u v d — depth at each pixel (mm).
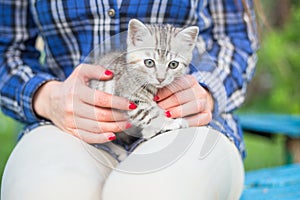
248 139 2096
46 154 696
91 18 796
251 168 1949
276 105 2432
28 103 790
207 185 652
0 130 1948
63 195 648
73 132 729
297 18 2396
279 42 2363
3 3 863
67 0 798
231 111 822
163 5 792
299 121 1492
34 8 839
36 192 648
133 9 788
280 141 1469
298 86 2447
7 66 841
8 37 868
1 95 828
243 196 941
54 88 763
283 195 947
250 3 900
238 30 888
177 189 636
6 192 679
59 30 819
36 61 881
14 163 708
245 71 852
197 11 838
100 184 676
